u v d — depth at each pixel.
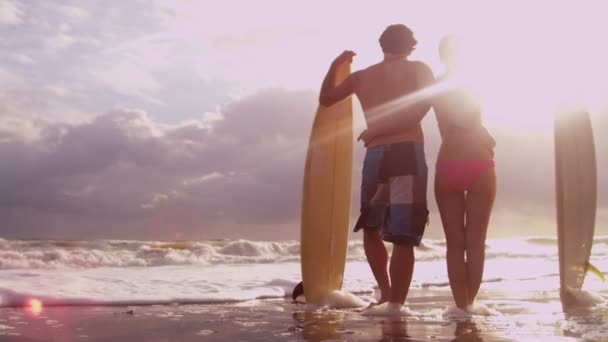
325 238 3.47
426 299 3.76
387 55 3.07
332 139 3.64
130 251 10.14
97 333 2.20
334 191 3.58
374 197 3.05
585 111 3.33
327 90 3.36
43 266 8.52
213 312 2.92
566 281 3.10
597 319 2.48
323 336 2.08
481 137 2.87
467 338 2.00
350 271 6.50
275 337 2.07
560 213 3.13
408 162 2.90
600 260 8.79
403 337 2.04
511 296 3.82
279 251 12.12
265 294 3.85
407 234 2.84
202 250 11.61
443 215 2.89
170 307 3.18
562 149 3.18
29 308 3.08
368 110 3.06
